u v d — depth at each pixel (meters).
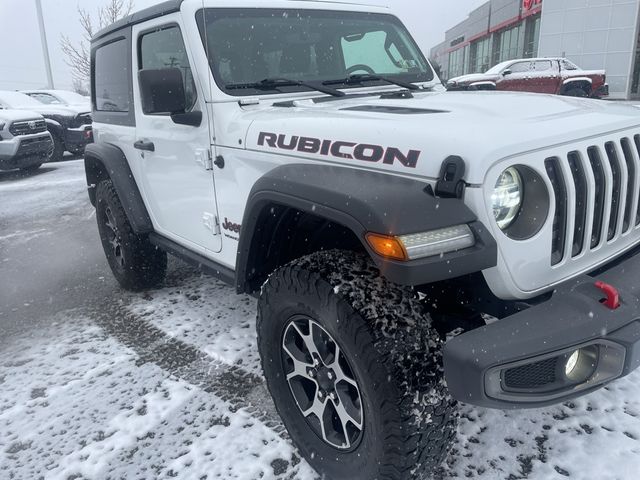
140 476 2.15
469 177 1.61
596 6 20.20
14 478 2.20
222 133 2.54
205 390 2.70
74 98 13.75
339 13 3.21
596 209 1.96
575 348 1.54
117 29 3.51
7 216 6.97
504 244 1.67
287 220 2.17
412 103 2.40
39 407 2.67
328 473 1.96
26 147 9.92
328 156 1.97
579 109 2.17
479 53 35.22
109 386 2.81
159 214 3.40
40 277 4.63
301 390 2.11
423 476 1.75
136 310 3.75
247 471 2.13
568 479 1.97
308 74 3.02
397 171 1.76
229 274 2.71
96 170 4.22
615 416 2.28
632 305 1.66
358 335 1.66
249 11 2.86
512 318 1.60
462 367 1.51
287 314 1.98
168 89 2.45
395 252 1.52
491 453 2.13
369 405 1.67
